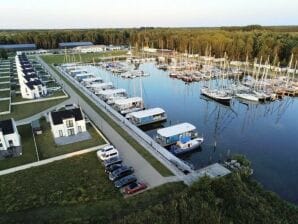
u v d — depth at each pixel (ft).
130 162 137.49
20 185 119.96
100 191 114.83
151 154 146.30
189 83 345.10
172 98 286.87
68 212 102.01
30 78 274.16
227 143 179.93
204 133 195.93
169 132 175.52
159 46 633.61
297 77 342.03
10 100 246.68
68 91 281.13
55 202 107.96
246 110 248.73
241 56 452.35
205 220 97.86
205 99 281.95
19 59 402.52
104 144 158.10
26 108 226.79
